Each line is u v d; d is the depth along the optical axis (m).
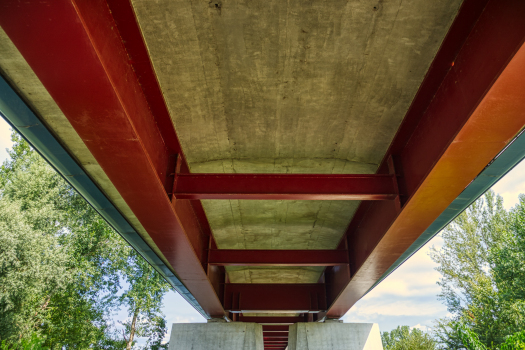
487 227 40.91
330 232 16.62
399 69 8.20
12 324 25.16
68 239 32.19
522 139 7.28
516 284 31.14
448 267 41.53
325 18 7.18
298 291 21.64
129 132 6.81
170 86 8.62
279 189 9.80
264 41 7.68
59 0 4.46
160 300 40.44
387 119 9.68
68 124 8.69
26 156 35.97
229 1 6.83
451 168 8.03
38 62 5.31
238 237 17.42
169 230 10.93
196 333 20.97
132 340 39.91
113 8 6.61
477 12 6.69
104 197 10.77
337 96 9.09
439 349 37.38
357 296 18.09
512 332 30.86
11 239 24.88
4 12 4.59
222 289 21.45
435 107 8.33
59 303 32.06
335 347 20.81
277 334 36.34
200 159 11.27
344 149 10.95
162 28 7.27
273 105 9.41
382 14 7.04
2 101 7.28
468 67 6.93
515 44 5.49
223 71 8.41
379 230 11.89
